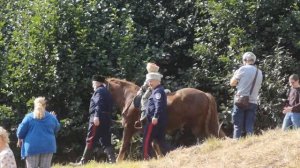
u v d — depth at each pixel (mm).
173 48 20781
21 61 18844
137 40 20359
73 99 18922
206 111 15406
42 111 12945
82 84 18922
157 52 19938
